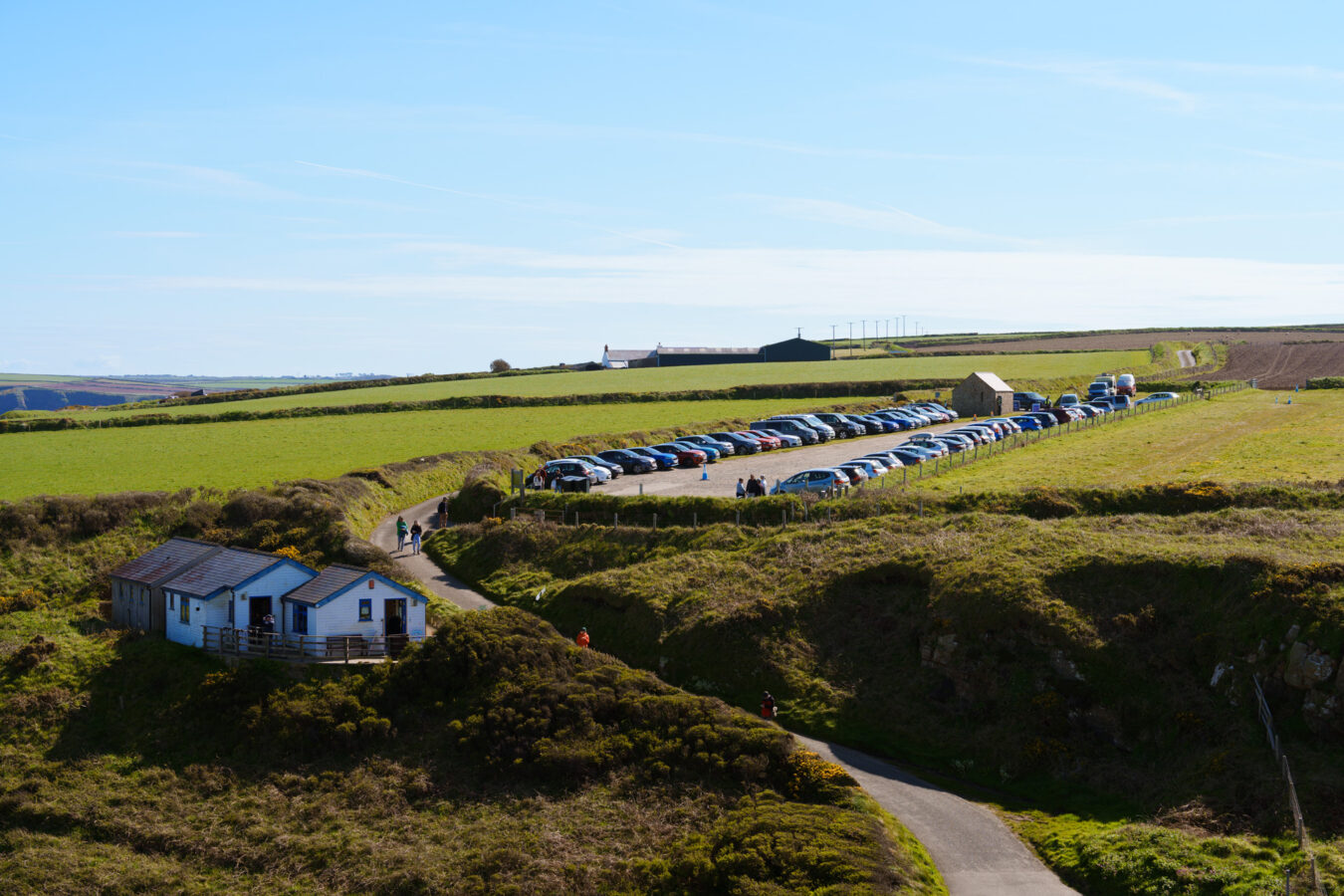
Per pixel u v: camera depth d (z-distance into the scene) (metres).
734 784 40.12
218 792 42.53
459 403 123.94
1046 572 46.75
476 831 38.72
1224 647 40.53
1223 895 29.69
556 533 66.38
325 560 62.41
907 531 56.47
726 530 61.41
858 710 45.50
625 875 35.00
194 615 53.06
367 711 45.62
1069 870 33.12
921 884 31.67
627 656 53.03
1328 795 33.16
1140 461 73.69
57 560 63.81
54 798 42.06
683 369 176.88
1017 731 41.75
